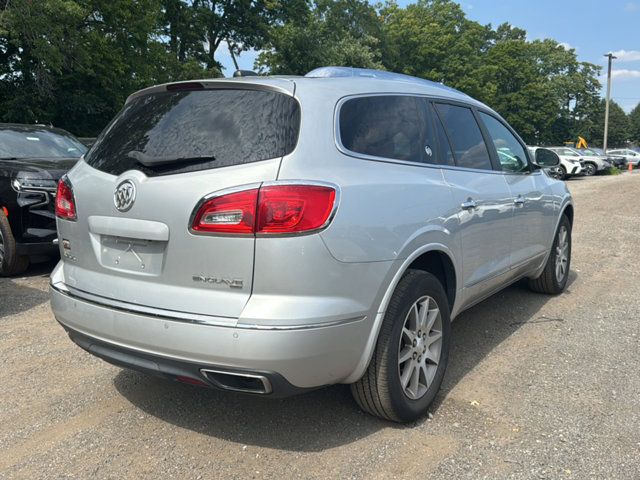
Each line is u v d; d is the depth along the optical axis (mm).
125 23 20984
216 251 2537
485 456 2822
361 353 2762
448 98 3955
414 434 3039
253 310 2471
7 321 4984
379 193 2867
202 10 30031
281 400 3441
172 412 3320
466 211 3590
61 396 3539
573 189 20734
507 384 3658
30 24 16562
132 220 2762
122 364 2828
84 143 8656
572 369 3891
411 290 2998
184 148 2752
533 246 4891
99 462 2820
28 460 2848
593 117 81750
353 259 2654
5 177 6312
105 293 2891
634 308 5324
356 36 39906
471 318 5027
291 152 2619
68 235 3158
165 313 2627
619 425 3123
